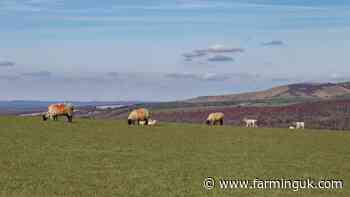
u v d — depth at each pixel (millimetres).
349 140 57219
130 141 48625
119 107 194125
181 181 29359
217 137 56156
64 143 45188
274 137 58531
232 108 170750
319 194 27344
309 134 65000
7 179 28281
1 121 68312
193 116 160375
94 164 34156
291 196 26734
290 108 154125
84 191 26234
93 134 54344
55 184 27531
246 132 65312
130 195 25750
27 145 43031
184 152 41562
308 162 37969
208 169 33469
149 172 31797
